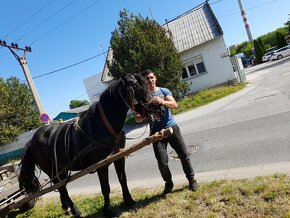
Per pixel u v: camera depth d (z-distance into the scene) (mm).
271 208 4180
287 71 22594
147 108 4754
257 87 18688
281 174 5281
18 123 31984
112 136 5062
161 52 19281
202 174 6816
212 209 4684
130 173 9000
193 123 14000
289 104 11078
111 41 20047
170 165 8273
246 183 5234
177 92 20828
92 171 5293
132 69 19219
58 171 5789
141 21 20234
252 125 9836
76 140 5281
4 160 31203
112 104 5023
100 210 6203
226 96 18969
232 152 7773
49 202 8391
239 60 24656
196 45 22844
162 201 5559
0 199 6535
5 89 30672
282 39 48562
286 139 7395
